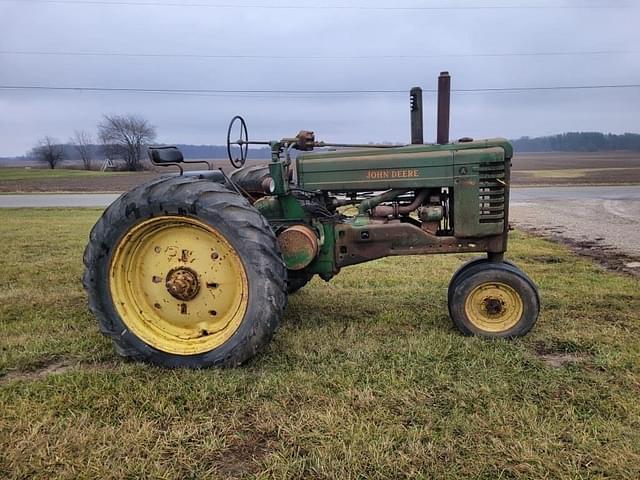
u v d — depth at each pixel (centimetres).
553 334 381
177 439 253
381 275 593
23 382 318
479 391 294
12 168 7119
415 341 368
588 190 2219
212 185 341
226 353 327
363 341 375
